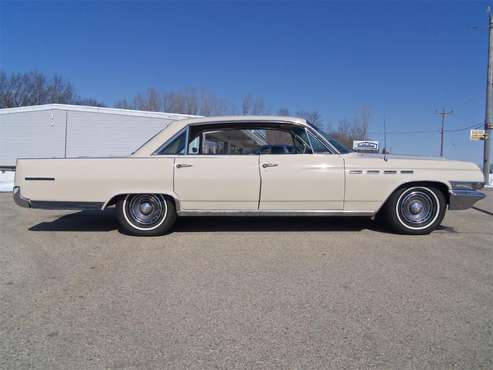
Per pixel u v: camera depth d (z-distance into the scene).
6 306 2.97
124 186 4.91
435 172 4.95
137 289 3.31
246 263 3.98
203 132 5.19
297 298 3.12
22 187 4.96
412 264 3.95
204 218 6.27
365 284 3.41
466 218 6.66
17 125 24.56
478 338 2.49
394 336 2.52
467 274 3.66
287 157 4.92
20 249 4.53
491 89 19.86
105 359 2.27
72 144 24.56
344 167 4.89
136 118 25.25
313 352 2.34
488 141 20.05
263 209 4.96
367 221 6.00
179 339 2.49
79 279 3.54
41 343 2.45
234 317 2.79
